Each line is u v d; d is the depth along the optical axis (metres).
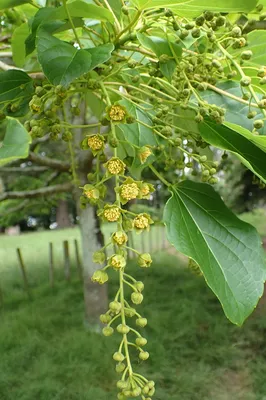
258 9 0.37
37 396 1.12
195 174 0.38
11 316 1.69
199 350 1.43
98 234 1.61
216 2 0.29
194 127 0.37
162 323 1.59
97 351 1.33
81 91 0.30
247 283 0.28
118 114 0.27
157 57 0.30
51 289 2.08
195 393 1.21
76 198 1.57
